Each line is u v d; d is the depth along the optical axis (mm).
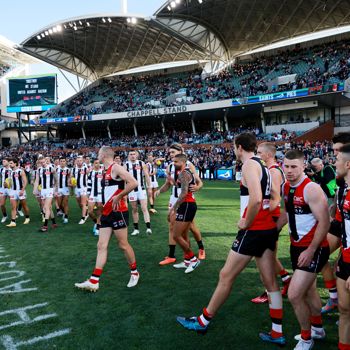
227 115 37281
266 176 3092
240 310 3869
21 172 9117
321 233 2861
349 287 2514
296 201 3037
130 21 35500
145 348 3105
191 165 5203
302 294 2928
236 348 3111
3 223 9398
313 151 22875
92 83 52062
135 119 40094
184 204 5047
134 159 7914
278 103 31406
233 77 39062
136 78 49344
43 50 44500
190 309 3885
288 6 33250
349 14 33750
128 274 5070
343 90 25797
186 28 36406
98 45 44375
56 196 9172
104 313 3807
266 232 3104
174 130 41969
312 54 36250
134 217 7805
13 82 44281
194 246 6629
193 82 41625
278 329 3162
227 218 9594
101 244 4500
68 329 3467
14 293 4418
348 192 2652
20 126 47406
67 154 36812
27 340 3273
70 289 4520
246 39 39719
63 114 44906
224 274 3180
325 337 3314
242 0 32031
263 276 3199
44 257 6039
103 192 4535
